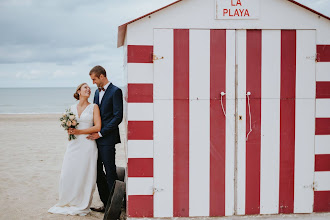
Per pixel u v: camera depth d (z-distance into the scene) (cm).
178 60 346
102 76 402
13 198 465
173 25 344
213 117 351
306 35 352
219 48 348
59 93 7519
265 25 349
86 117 403
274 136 356
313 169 361
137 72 344
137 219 354
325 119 358
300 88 355
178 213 355
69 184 404
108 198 404
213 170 354
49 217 393
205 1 345
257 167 356
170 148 350
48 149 851
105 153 401
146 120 348
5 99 5234
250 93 351
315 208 364
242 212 358
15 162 696
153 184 352
